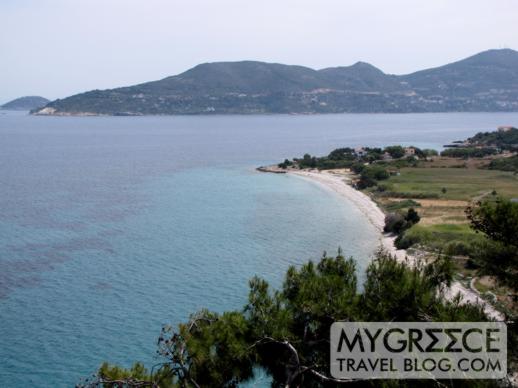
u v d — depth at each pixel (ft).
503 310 72.95
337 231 304.71
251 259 245.86
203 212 353.10
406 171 557.33
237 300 193.57
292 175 545.85
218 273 224.33
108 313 180.75
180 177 525.75
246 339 61.16
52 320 174.91
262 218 337.31
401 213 334.03
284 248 265.95
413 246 258.37
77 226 307.17
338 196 423.23
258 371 62.69
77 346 157.58
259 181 502.38
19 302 189.37
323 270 69.77
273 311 62.85
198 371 58.39
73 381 139.95
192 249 261.85
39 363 148.25
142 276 219.41
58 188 449.89
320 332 62.03
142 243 272.31
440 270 65.57
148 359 149.79
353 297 61.82
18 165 623.36
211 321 63.62
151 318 176.86
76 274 220.84
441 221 316.19
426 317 58.08
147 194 422.82
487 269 70.49
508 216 68.03
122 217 333.83
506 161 586.86
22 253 249.75
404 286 60.18
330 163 607.78
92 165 626.64
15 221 316.81
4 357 151.23
